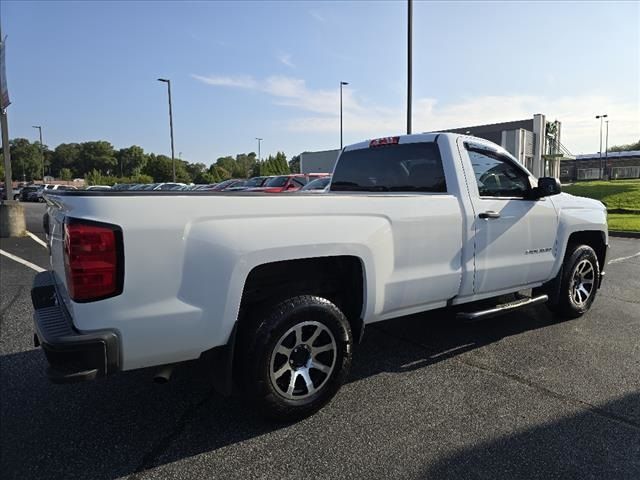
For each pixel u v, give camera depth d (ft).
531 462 8.56
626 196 77.30
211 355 9.25
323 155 149.79
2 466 8.54
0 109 43.24
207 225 8.59
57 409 10.68
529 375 12.33
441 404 10.78
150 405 10.86
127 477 8.25
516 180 14.90
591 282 17.46
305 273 10.62
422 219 11.72
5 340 15.12
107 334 7.81
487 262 13.43
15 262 29.53
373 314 11.05
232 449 9.08
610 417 10.12
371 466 8.50
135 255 7.95
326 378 10.32
